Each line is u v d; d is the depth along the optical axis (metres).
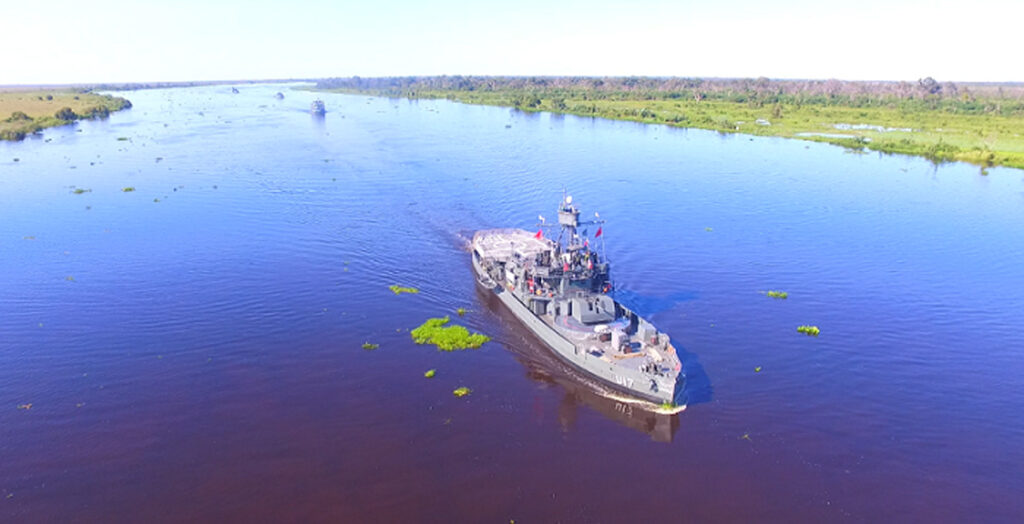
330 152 180.25
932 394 55.84
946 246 97.94
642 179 145.75
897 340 66.12
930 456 47.25
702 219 112.88
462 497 42.16
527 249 83.44
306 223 107.25
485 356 62.12
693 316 71.88
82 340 63.84
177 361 59.94
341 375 57.88
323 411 52.03
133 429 49.22
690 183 142.12
